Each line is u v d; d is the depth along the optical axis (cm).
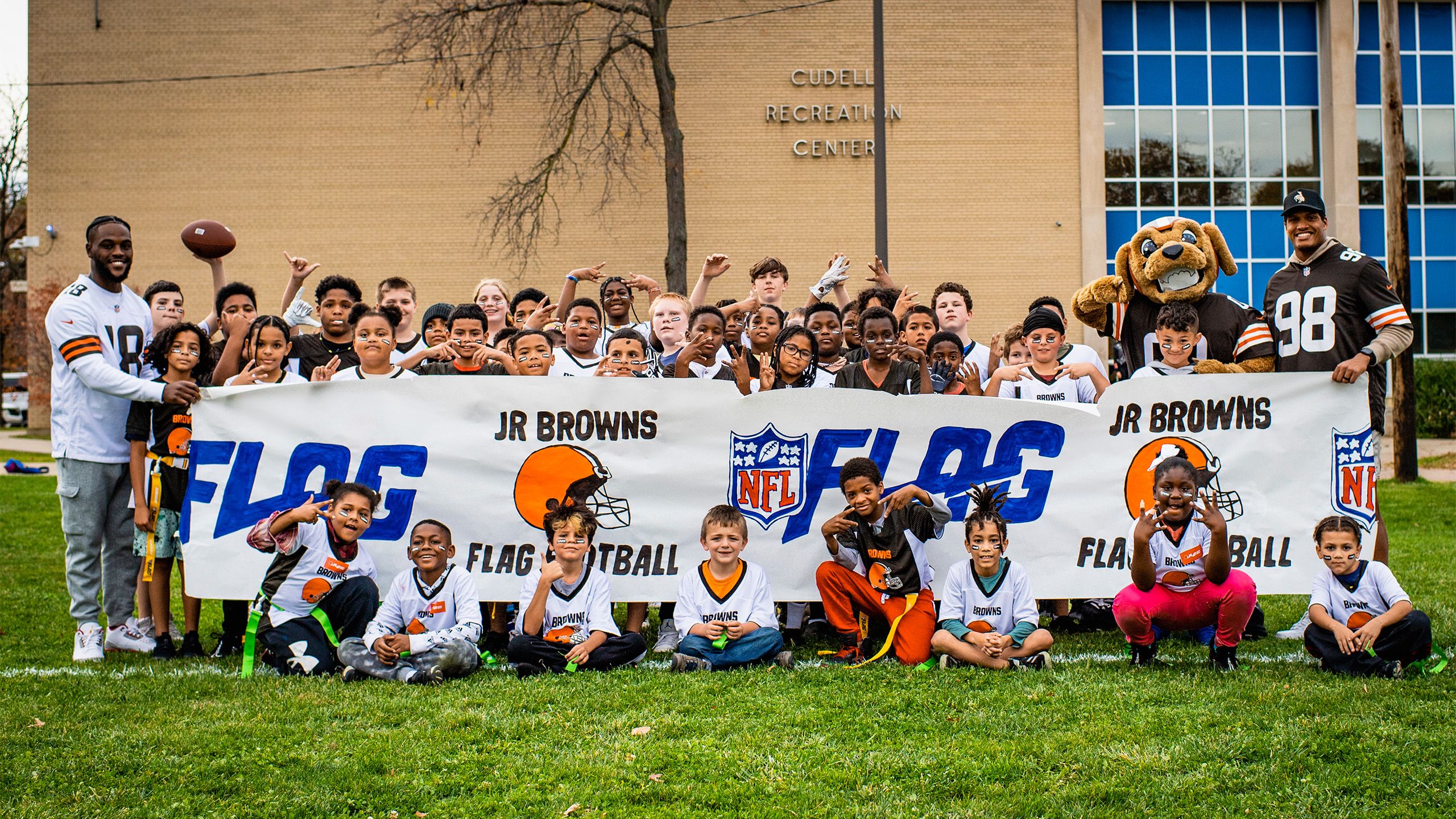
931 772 370
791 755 387
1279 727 405
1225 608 495
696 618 532
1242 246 2444
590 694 462
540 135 2389
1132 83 2433
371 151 2380
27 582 767
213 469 569
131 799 352
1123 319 671
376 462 579
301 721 427
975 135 2397
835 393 585
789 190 2383
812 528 581
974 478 586
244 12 2366
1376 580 493
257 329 598
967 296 748
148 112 2378
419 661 491
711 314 648
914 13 2388
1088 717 426
